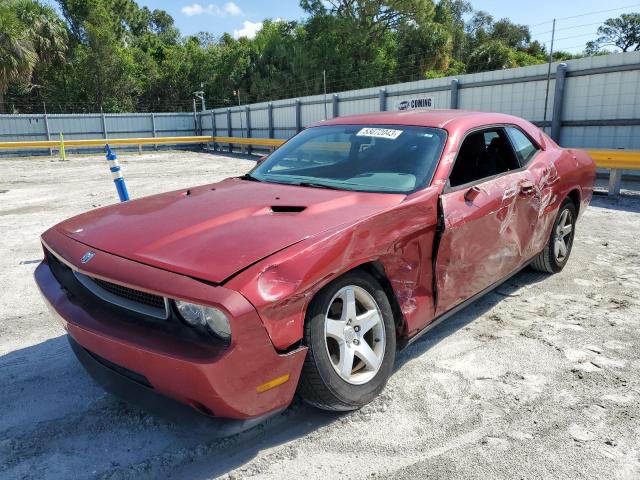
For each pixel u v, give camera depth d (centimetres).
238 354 194
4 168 1930
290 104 2331
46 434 247
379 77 4338
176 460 227
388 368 263
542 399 269
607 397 270
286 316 206
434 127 336
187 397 205
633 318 374
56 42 4072
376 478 212
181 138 2777
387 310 260
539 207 384
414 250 268
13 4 3816
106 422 256
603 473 212
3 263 557
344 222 240
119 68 4541
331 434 242
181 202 292
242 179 356
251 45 5162
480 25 5925
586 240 607
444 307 298
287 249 216
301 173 337
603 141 1101
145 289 204
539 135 429
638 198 933
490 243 326
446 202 288
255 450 232
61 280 262
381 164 317
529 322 368
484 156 352
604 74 1080
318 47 4412
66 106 4447
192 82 5162
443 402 267
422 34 4350
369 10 4334
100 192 1145
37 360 325
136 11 6894
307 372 225
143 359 205
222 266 206
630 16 5216
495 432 241
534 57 4675
